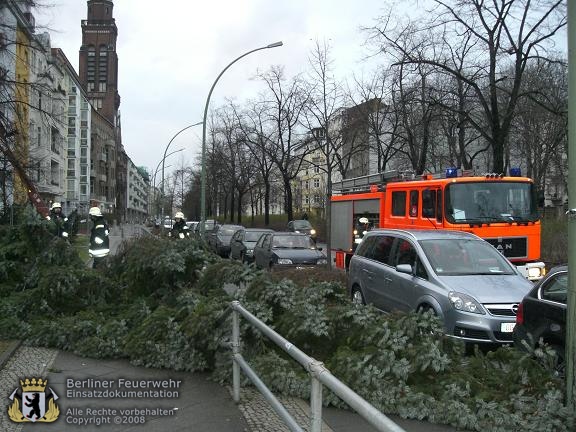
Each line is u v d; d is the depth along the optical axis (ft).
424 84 78.23
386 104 108.88
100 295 26.63
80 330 22.86
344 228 58.13
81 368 20.59
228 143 168.66
